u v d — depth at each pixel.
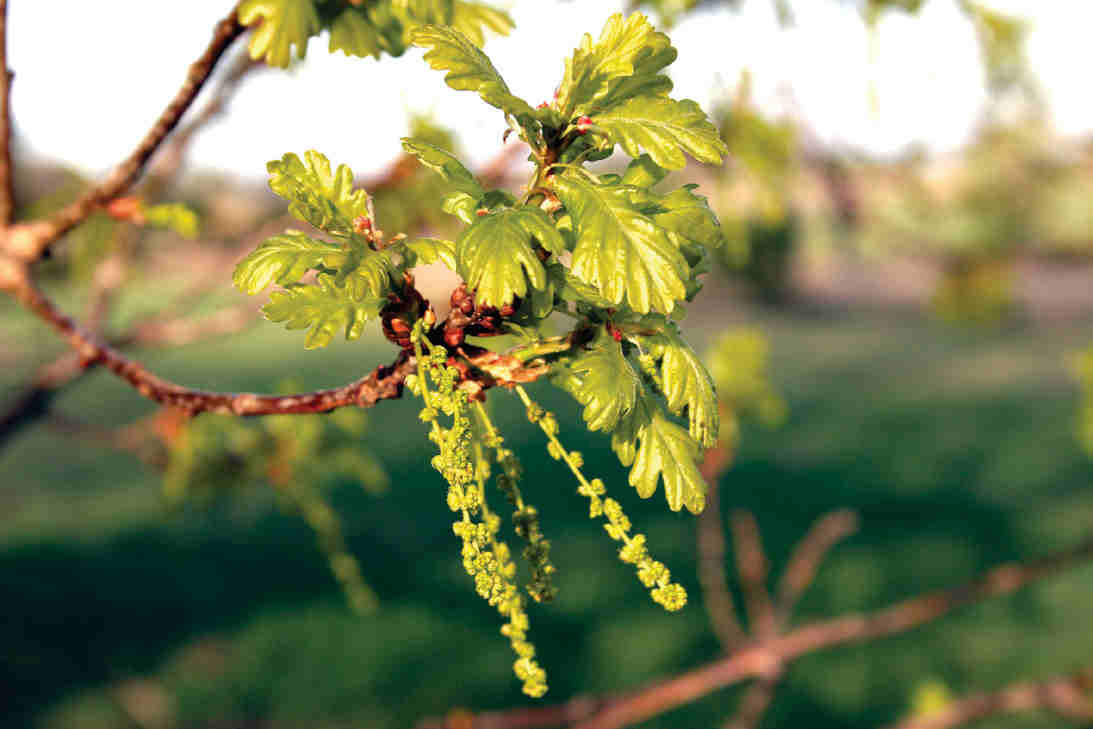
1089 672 3.47
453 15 1.47
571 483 14.64
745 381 3.40
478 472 1.11
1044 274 27.14
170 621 10.19
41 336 2.95
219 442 3.43
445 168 1.10
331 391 1.25
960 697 8.54
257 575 11.60
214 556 11.95
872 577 11.45
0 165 1.57
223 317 2.76
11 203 1.57
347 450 3.52
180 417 3.39
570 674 9.70
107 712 7.94
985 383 20.16
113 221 2.64
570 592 11.56
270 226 3.00
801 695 8.88
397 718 8.75
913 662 9.45
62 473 15.05
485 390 1.12
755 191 2.79
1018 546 12.05
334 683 9.25
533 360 1.12
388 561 12.19
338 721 8.58
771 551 12.37
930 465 15.52
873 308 26.16
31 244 1.56
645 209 1.07
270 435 3.44
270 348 24.73
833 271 26.61
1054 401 18.55
